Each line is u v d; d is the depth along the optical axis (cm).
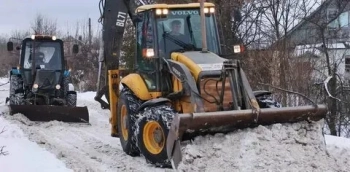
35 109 1199
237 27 1405
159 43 762
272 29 1430
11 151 796
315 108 672
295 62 1284
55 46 1377
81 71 2720
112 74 898
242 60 1293
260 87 1267
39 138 964
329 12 1572
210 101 689
